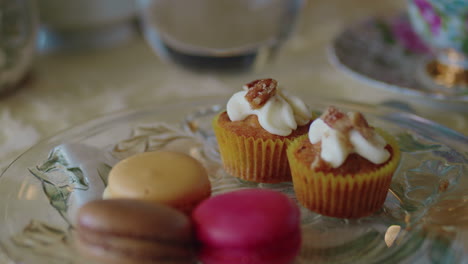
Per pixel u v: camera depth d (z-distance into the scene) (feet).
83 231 1.09
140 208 1.10
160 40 1.86
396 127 1.37
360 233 1.18
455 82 1.63
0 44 1.65
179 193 1.18
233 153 1.32
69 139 1.35
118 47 2.04
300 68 1.85
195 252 1.11
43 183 1.23
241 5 1.75
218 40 1.78
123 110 1.44
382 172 1.20
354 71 1.65
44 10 1.85
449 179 1.25
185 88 1.76
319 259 1.13
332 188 1.21
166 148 1.36
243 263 1.09
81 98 1.72
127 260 1.07
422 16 1.64
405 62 1.74
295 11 1.83
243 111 1.33
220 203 1.13
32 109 1.67
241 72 1.83
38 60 1.93
